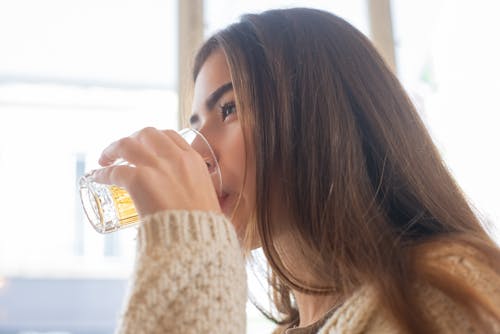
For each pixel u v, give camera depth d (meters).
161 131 0.72
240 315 0.59
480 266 0.56
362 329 0.57
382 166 0.75
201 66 0.92
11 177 2.03
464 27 2.04
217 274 0.59
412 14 2.04
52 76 2.08
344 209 0.71
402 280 0.57
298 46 0.83
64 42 2.11
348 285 0.67
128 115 2.06
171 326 0.56
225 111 0.83
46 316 2.04
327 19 0.87
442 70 2.00
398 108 0.82
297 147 0.77
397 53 1.99
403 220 0.72
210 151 0.79
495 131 1.95
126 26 2.10
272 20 0.87
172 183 0.66
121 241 2.08
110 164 0.73
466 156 1.91
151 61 2.07
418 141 0.81
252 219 0.77
